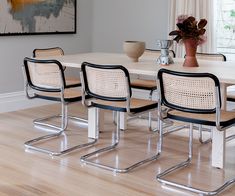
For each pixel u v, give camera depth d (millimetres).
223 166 3414
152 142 4145
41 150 3803
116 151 3844
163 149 3924
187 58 3648
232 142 4188
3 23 5113
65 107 4441
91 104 3670
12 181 3137
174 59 4281
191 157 3613
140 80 4938
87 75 3518
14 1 5180
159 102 3199
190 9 5383
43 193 2934
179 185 3043
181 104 3057
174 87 3047
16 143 4043
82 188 3027
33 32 5453
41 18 5523
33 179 3180
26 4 5316
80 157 3678
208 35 5324
